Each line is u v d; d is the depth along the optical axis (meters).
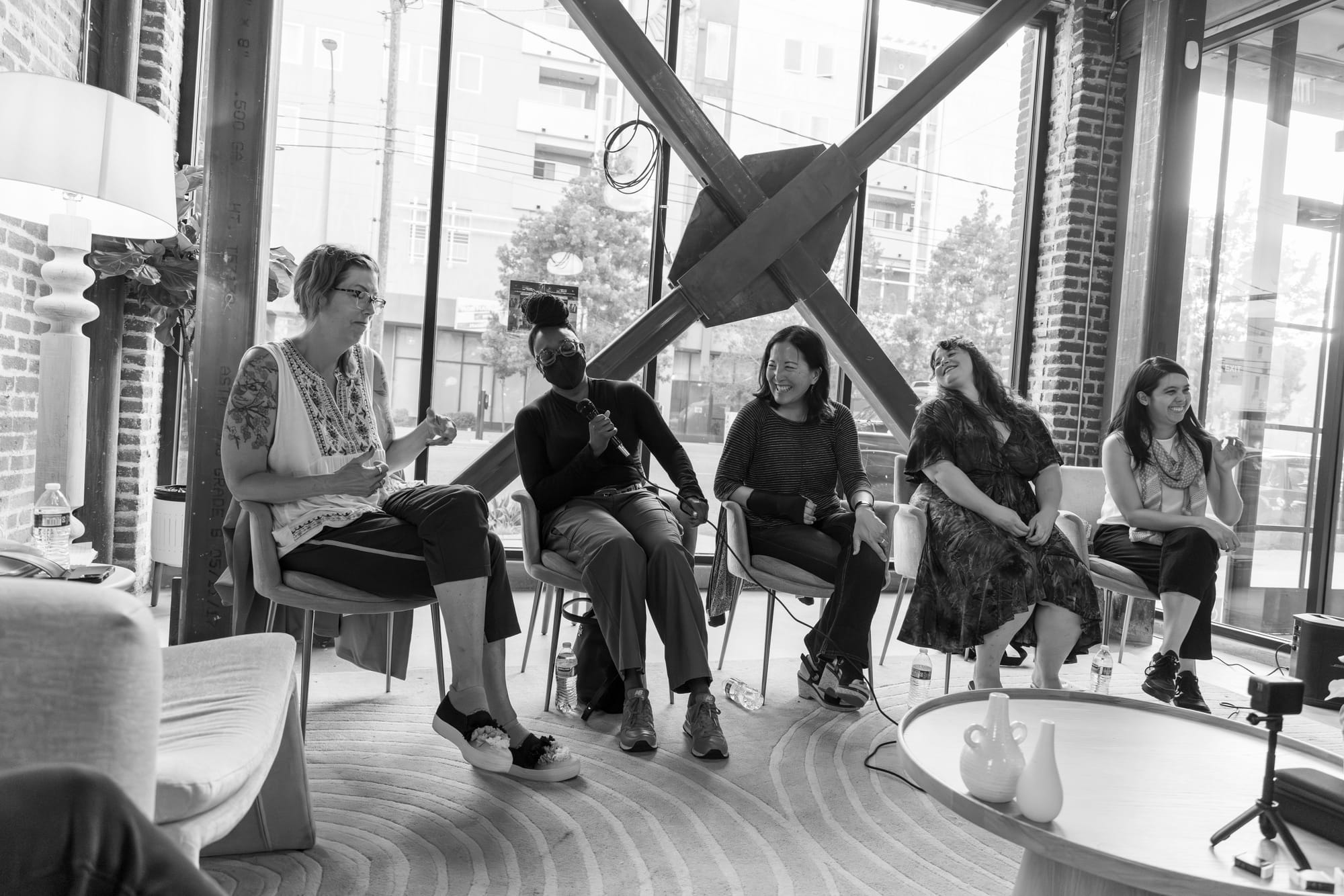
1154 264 4.66
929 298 5.54
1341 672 3.59
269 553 2.38
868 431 5.47
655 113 4.09
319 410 2.44
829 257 4.32
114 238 3.69
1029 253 5.67
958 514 3.07
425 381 4.75
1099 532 3.69
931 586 3.06
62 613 0.94
